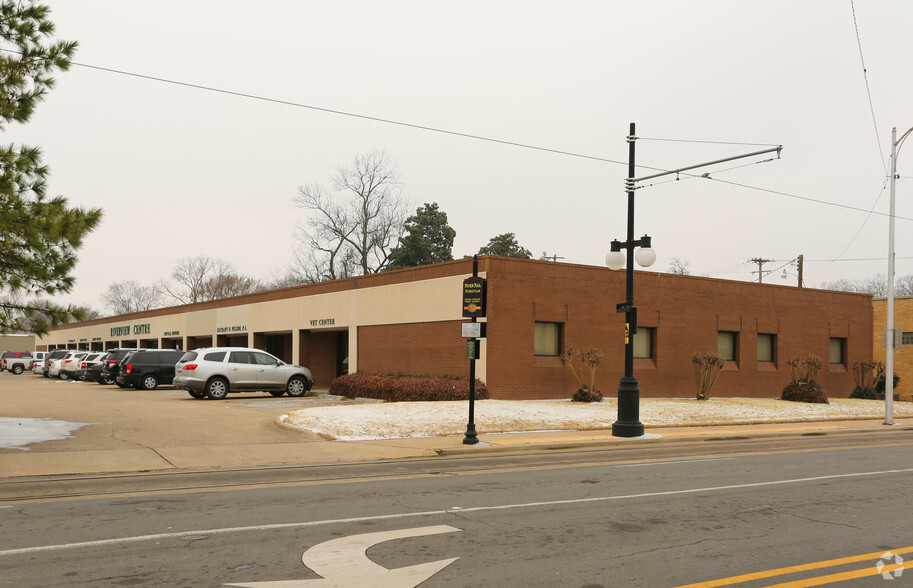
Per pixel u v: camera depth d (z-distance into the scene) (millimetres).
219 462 14102
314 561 6914
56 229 13414
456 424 19391
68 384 40688
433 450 15945
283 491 10781
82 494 10547
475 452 16344
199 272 91562
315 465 14078
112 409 22984
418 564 6840
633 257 19656
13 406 24000
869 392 35375
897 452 17000
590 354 26219
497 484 11508
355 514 9062
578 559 7074
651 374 29688
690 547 7594
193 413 21922
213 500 10000
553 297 27250
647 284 29781
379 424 18969
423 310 28672
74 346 75062
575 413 22594
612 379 28578
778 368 34062
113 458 13828
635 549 7477
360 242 63250
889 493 10977
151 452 14594
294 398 28891
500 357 25875
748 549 7547
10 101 13914
